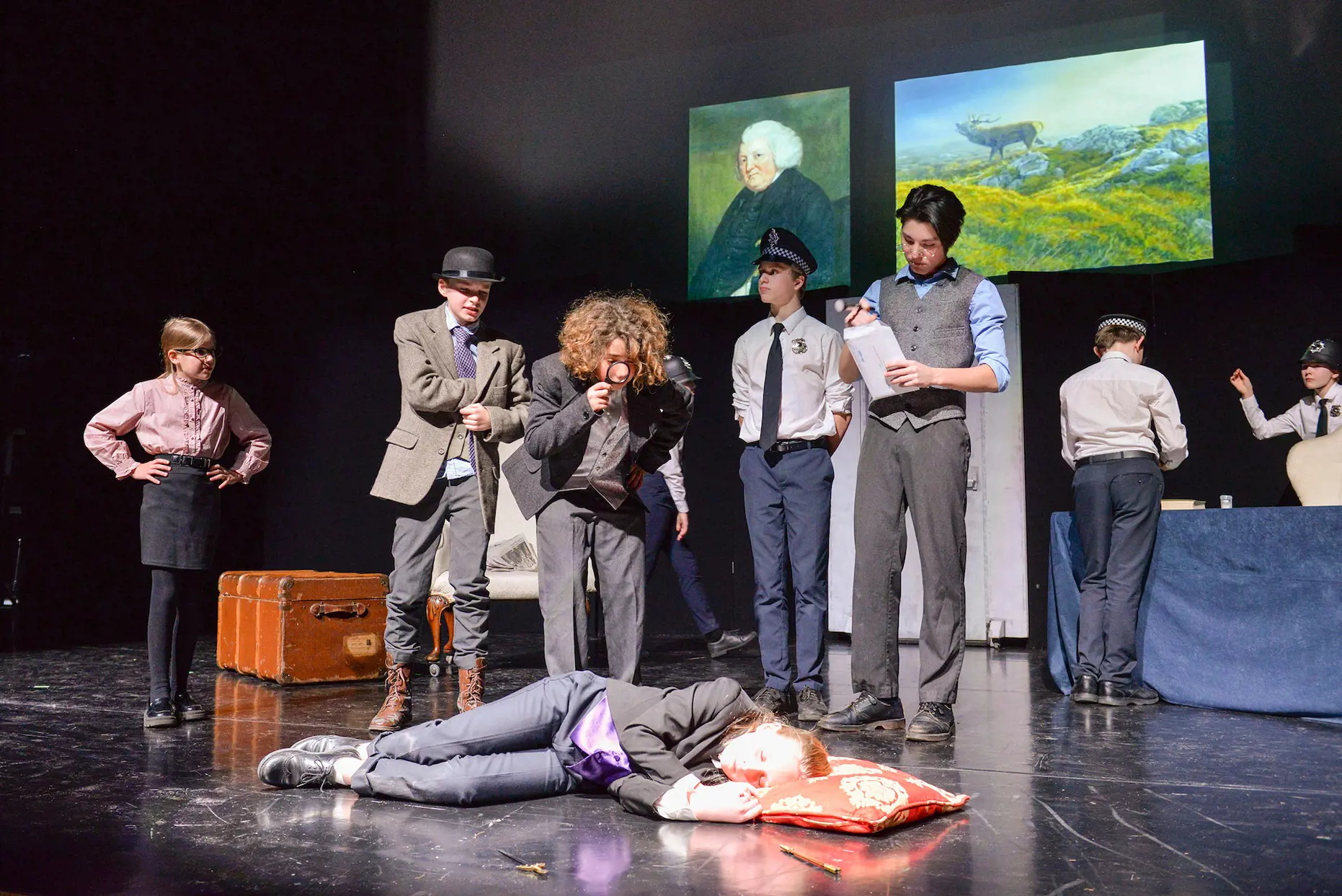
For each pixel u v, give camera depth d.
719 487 7.20
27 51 5.35
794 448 3.41
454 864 1.79
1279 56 6.47
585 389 2.55
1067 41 6.80
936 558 2.97
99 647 5.66
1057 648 4.17
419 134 7.19
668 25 7.38
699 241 7.38
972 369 2.88
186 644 3.41
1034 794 2.29
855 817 1.95
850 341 2.96
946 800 2.11
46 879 1.71
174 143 6.25
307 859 1.82
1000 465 6.36
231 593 4.69
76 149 5.85
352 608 4.43
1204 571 3.74
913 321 3.06
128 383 6.83
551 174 7.64
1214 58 6.60
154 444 3.36
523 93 7.54
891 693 3.11
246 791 2.35
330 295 7.49
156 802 2.24
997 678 4.66
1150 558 3.87
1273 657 3.49
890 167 7.10
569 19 7.31
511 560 5.20
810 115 7.21
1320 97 6.39
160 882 1.69
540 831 2.01
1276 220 6.48
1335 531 3.39
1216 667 3.65
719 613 7.12
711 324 7.31
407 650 3.34
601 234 7.64
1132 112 6.64
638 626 2.59
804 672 3.39
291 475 7.49
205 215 6.76
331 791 2.35
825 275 7.14
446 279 3.40
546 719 2.28
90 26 5.51
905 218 3.04
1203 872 1.72
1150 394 3.86
